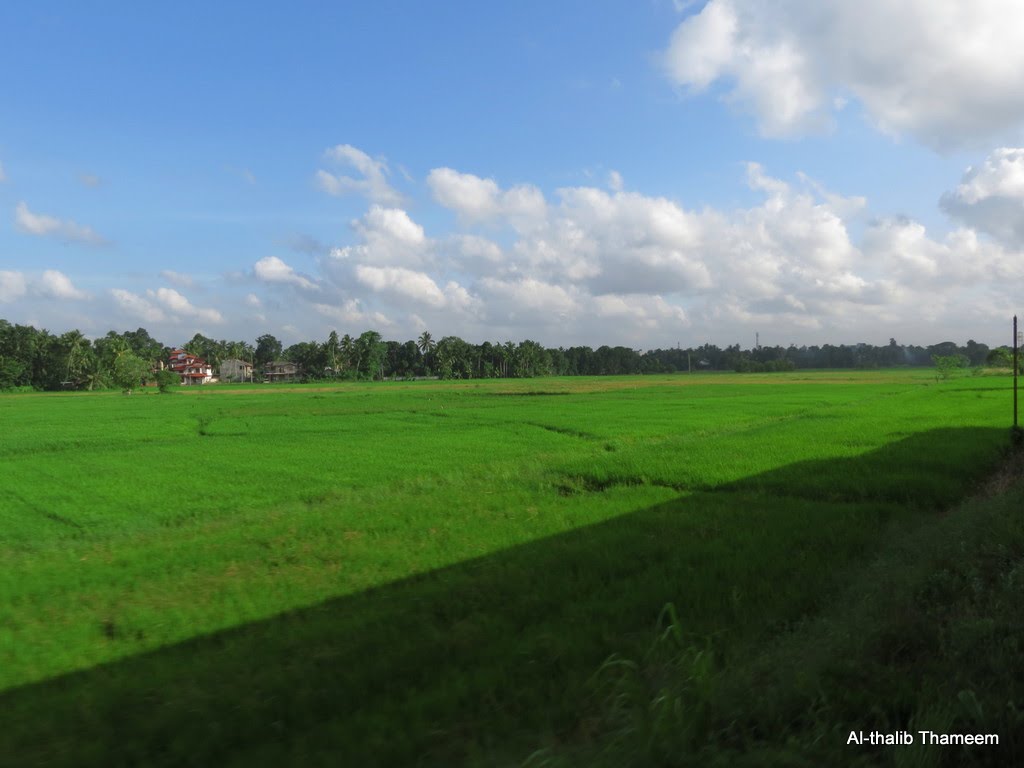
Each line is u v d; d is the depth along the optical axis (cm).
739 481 1495
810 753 354
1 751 447
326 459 2242
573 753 381
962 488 1337
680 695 418
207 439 2964
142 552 1027
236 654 594
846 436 2292
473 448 2502
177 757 431
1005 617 495
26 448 2652
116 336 12681
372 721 452
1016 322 2014
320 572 888
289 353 16550
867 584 671
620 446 2495
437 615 699
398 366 15638
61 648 649
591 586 768
